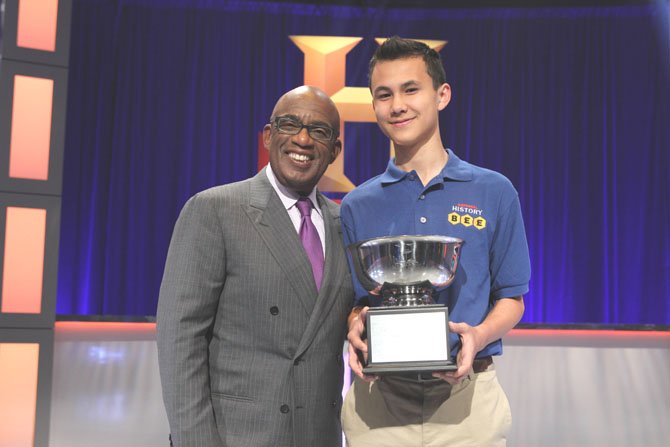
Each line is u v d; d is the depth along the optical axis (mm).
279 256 1499
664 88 5328
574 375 2668
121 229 5223
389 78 1472
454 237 1438
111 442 2572
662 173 5320
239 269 1492
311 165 1563
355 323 1373
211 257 1484
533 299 5297
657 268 5277
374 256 1332
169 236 5230
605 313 5254
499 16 5395
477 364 1436
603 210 5305
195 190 5258
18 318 2500
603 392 2658
